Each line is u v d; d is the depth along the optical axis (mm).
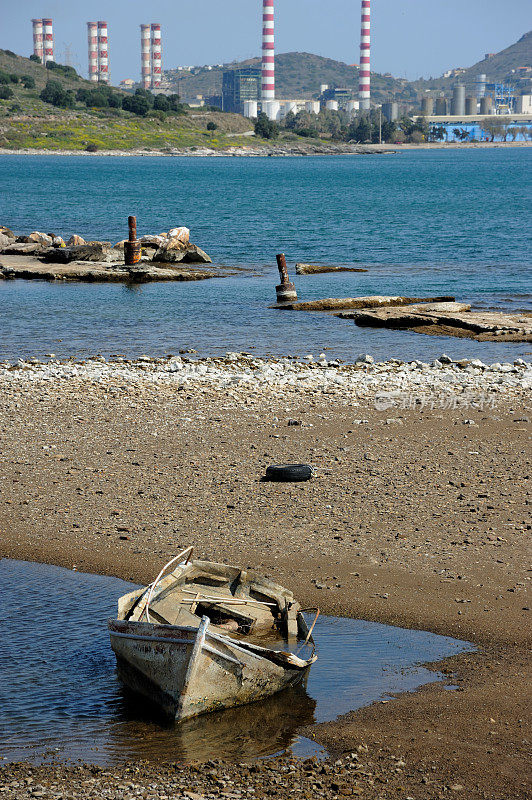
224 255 57906
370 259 55906
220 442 19359
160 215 86875
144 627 9695
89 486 16688
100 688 10062
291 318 36469
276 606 11391
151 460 18156
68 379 25141
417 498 15891
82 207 96250
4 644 10977
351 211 95250
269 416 21438
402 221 82812
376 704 9562
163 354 29469
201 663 9250
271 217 86312
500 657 10531
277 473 16875
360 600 12070
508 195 124750
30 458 18312
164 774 8289
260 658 9570
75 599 12281
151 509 15531
